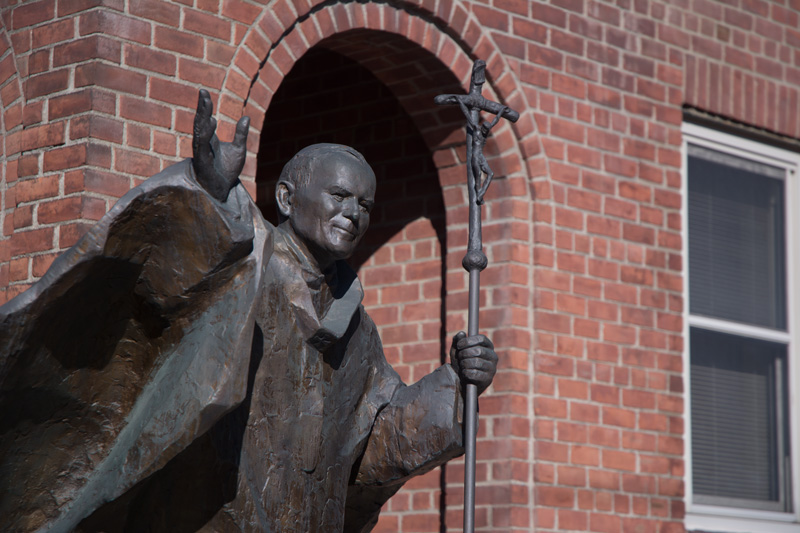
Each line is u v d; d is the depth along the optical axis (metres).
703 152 9.42
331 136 9.20
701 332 9.21
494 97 7.97
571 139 8.28
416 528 8.21
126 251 3.62
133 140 5.99
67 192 5.86
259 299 3.66
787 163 9.95
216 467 3.85
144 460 3.58
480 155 4.73
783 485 9.45
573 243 8.18
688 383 8.87
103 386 3.81
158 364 3.81
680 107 9.05
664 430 8.47
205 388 3.57
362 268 8.88
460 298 8.10
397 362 8.58
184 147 6.18
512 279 7.88
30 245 5.95
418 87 7.98
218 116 6.36
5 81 6.25
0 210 6.17
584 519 7.88
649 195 8.70
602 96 8.52
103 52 5.95
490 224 8.03
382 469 4.50
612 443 8.13
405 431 4.45
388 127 8.91
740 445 9.28
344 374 4.32
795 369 9.70
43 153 5.99
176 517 3.90
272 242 3.79
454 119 7.99
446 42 7.71
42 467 3.81
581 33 8.46
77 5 6.04
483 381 4.41
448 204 8.25
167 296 3.71
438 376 4.48
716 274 9.35
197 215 3.60
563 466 7.84
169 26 6.20
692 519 8.76
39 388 3.68
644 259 8.59
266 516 3.96
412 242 8.67
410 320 8.58
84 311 3.66
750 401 9.41
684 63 9.12
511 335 7.81
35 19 6.18
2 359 3.52
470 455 4.34
